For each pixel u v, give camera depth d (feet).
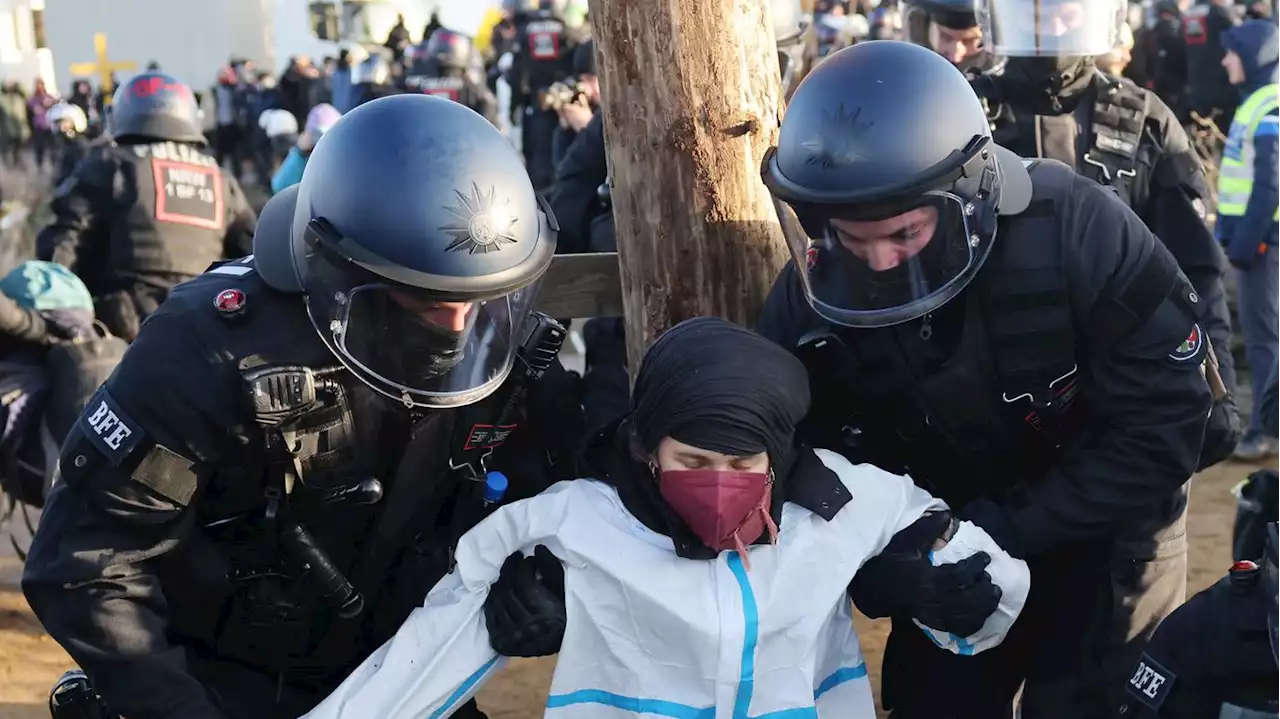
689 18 7.88
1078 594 8.60
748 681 6.49
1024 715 8.87
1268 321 18.24
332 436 6.68
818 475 6.70
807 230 6.92
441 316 6.51
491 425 7.16
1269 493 7.60
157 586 6.84
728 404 5.98
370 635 7.72
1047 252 6.95
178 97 15.90
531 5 52.11
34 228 36.42
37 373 13.41
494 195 6.48
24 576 6.70
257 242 6.85
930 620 6.83
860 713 7.05
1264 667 7.15
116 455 6.45
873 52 6.90
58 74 94.32
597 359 12.31
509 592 6.57
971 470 7.76
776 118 8.24
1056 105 10.78
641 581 6.47
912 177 6.50
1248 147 17.04
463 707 8.46
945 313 7.14
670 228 8.16
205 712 6.83
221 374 6.47
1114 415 7.34
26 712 13.58
